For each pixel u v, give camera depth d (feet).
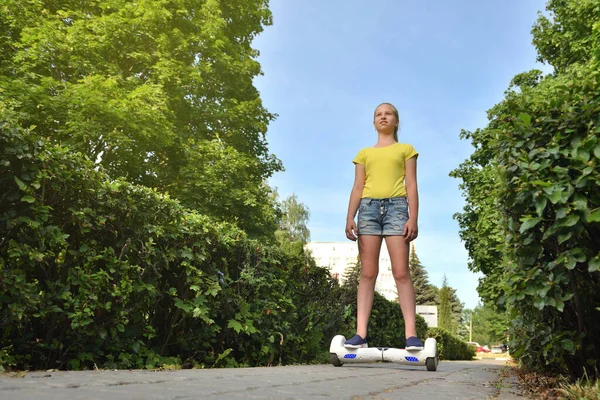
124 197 13.88
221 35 51.13
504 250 10.28
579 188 8.36
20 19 40.32
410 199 14.21
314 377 9.98
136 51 45.42
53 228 11.68
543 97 9.86
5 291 10.92
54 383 6.19
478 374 16.06
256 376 9.55
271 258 21.30
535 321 10.37
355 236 14.90
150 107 40.29
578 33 54.03
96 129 37.55
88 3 45.65
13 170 11.29
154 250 14.57
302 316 24.50
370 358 14.19
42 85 38.22
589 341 9.39
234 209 46.09
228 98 53.26
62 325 12.68
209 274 17.26
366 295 14.51
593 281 9.19
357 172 14.79
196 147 46.98
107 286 13.17
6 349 11.43
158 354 15.49
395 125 15.14
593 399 7.09
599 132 8.29
